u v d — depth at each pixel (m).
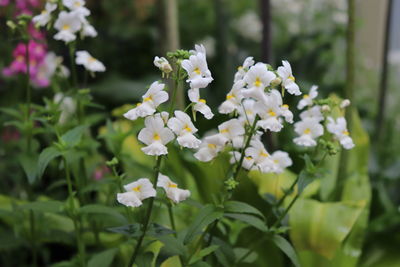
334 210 0.67
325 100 0.61
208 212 0.53
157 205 0.61
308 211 0.67
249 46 1.42
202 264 0.55
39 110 0.66
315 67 1.27
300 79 1.25
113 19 1.48
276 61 1.31
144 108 0.51
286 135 0.95
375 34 1.44
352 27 0.74
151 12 1.48
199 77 0.51
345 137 0.60
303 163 0.77
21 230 0.69
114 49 1.44
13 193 0.81
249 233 0.68
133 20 1.48
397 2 1.42
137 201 0.52
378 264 0.70
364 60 1.28
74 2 0.64
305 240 0.66
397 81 1.30
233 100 0.55
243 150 0.55
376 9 1.42
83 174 0.68
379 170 0.93
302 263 0.66
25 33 0.65
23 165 0.63
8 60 0.91
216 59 1.38
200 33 1.47
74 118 0.69
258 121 0.54
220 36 1.32
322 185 0.74
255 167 0.59
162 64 0.51
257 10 1.45
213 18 1.45
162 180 0.53
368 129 1.11
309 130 0.60
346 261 0.67
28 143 0.65
